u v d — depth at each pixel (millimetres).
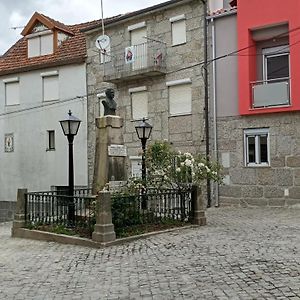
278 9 16859
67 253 9211
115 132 12508
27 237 11414
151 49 20625
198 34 19234
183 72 19766
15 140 26641
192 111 19438
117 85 22328
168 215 11656
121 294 6180
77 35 26328
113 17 25531
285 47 17312
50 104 25188
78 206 11047
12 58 27719
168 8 20172
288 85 16750
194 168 12125
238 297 5695
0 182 27188
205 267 7312
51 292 6465
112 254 8812
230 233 10547
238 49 17828
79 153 23922
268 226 11680
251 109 17453
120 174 12469
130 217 10656
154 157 12359
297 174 16469
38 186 25641
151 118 20969
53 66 25016
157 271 7273
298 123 16500
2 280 7277
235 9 18094
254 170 17453
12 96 26953
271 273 6707
